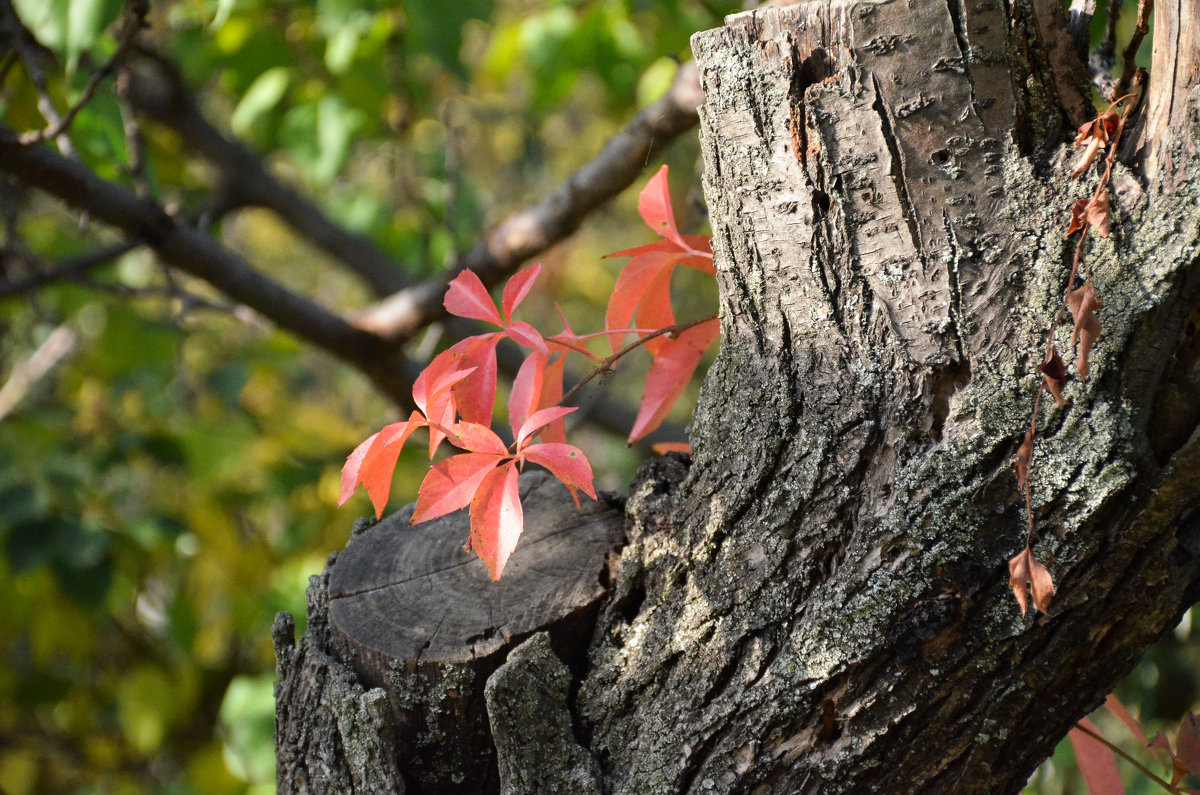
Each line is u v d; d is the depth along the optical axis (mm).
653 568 1724
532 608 1732
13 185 2625
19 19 2174
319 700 1736
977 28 1647
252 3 2754
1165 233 1623
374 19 2607
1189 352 1631
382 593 1755
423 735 1732
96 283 2449
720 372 1714
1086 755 1784
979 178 1655
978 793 1685
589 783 1704
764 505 1689
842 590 1667
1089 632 1658
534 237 2334
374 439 1687
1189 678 2229
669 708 1700
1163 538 1644
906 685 1665
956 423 1656
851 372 1675
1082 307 1622
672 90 2014
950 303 1658
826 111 1665
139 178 2279
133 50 2559
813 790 1679
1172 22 1631
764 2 1944
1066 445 1638
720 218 1701
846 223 1670
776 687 1680
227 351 4414
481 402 1718
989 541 1652
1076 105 1658
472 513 1682
